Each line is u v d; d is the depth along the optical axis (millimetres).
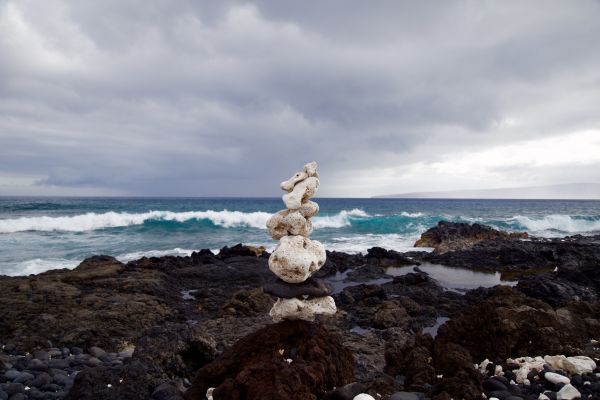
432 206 90688
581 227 39531
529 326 6484
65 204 60031
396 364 6508
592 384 4910
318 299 5199
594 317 9844
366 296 13406
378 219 38469
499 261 21172
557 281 14211
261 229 33812
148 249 25281
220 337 9266
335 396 4488
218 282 16031
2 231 29422
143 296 12477
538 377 5227
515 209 77375
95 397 5066
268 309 12047
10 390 5645
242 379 4301
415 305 11977
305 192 5309
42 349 8500
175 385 5629
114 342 9297
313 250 5246
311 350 4980
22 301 11242
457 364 5461
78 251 23828
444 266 20781
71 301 11555
